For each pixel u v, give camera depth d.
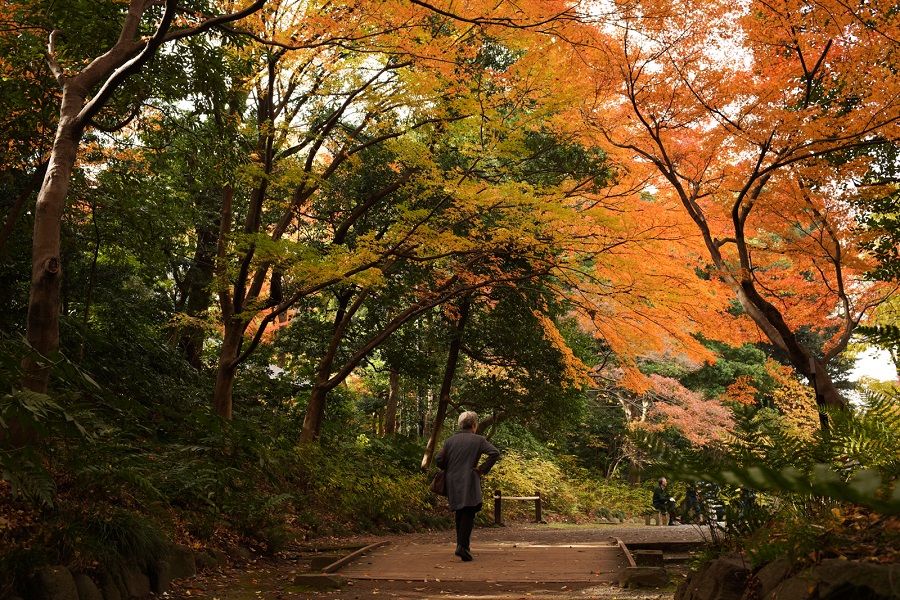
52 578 4.18
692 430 25.39
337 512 12.05
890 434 3.06
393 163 14.70
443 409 19.12
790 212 10.29
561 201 11.99
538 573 6.93
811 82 9.42
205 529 7.03
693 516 4.25
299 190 12.59
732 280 10.23
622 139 11.75
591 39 9.55
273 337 19.41
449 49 10.36
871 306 11.09
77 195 11.77
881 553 2.27
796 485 1.26
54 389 6.54
